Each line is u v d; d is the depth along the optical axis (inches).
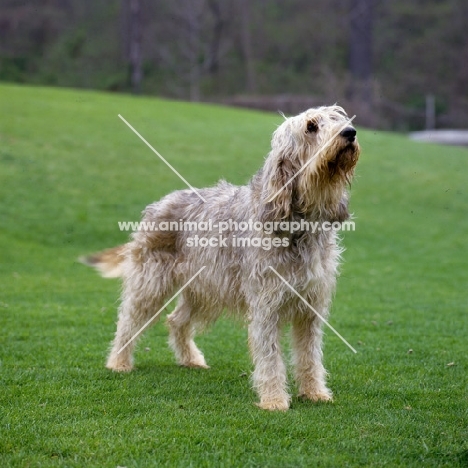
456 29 1790.1
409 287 489.7
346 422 220.7
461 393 253.3
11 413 223.1
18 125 937.5
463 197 865.5
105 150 883.4
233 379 270.5
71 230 631.2
